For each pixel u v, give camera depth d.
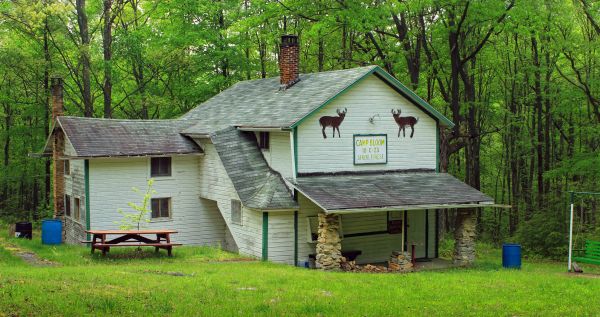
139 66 43.88
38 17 35.50
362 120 26.70
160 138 30.56
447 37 36.47
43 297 12.86
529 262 31.17
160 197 29.91
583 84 34.56
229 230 30.06
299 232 25.20
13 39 44.50
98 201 28.64
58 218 32.56
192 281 16.50
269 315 12.60
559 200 36.00
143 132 30.77
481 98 47.78
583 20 34.53
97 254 23.12
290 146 25.70
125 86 49.78
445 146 35.75
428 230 28.36
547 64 38.94
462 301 15.09
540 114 40.25
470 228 26.28
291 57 30.12
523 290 17.03
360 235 26.75
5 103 45.94
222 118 30.89
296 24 42.41
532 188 45.47
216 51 42.34
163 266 20.42
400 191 25.08
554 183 44.09
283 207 24.52
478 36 38.22
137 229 29.27
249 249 25.89
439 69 36.84
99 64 40.84
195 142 30.94
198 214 30.81
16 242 27.47
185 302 13.55
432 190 25.69
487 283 18.25
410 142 27.78
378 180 26.20
